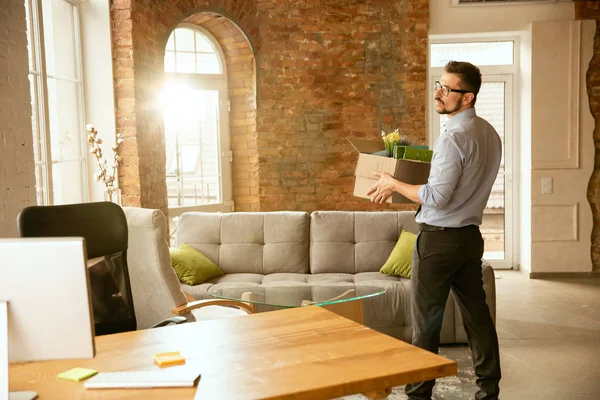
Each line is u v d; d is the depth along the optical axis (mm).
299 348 1970
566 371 3900
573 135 6523
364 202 6879
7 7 3623
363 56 6793
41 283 1578
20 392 1684
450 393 3572
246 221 5141
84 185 5371
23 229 2695
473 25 6719
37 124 4406
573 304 5543
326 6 6734
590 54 6453
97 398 1641
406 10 6746
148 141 5676
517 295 5918
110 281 2885
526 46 6688
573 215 6574
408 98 6832
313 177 6867
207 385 1700
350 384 1696
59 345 1613
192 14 6195
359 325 2191
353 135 6848
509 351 4316
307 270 5094
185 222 5188
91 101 5406
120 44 5371
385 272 4793
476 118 3109
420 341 3143
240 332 2148
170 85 6531
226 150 6926
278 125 6801
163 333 2166
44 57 4484
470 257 3104
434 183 3008
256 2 6668
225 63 6863
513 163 7016
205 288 4562
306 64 6762
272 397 1615
